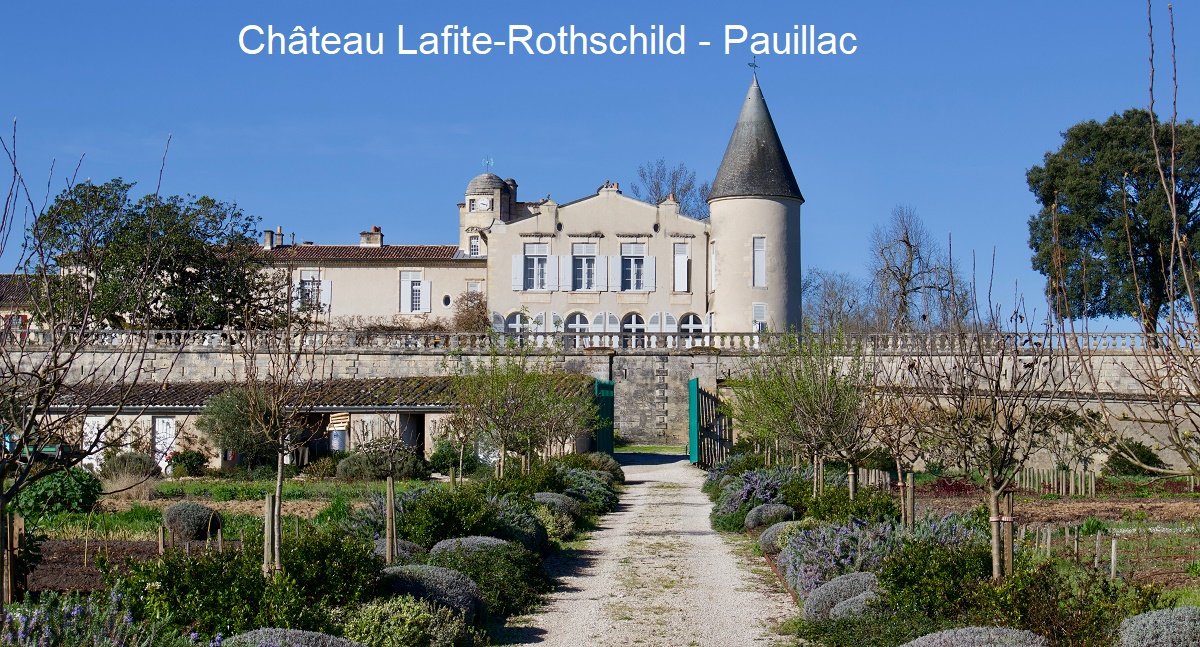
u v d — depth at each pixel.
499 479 25.11
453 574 14.05
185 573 11.85
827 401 21.70
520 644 13.38
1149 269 31.70
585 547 21.34
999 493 13.09
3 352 10.37
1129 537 21.34
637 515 26.72
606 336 53.31
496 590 15.23
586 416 34.62
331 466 36.09
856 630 12.41
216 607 11.51
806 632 13.29
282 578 11.82
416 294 65.19
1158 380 9.73
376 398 39.44
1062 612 11.06
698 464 40.53
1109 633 10.42
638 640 13.55
